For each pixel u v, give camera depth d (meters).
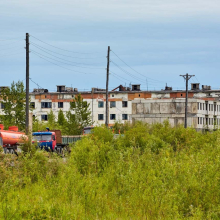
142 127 66.44
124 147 57.47
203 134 70.50
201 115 190.00
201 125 189.62
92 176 36.56
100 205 28.00
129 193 30.94
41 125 149.00
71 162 43.31
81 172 41.66
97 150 45.94
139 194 29.95
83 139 50.62
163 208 27.31
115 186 34.19
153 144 57.19
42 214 24.00
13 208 25.83
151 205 27.91
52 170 39.28
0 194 30.22
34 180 37.88
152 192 29.92
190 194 29.44
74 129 156.88
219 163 33.97
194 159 36.81
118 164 38.69
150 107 186.75
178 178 32.19
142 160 41.44
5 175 35.41
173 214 26.81
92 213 26.70
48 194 31.05
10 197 30.45
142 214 27.11
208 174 31.75
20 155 40.53
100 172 42.06
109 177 36.34
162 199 28.02
